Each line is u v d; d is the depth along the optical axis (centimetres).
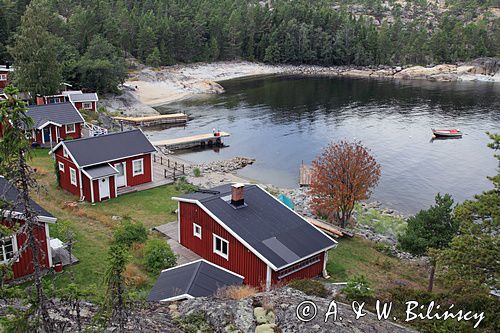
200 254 2645
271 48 13638
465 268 1805
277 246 2358
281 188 4519
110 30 10212
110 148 3638
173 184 3934
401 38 14388
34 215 1129
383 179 4959
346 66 14000
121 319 1148
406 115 7838
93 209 3253
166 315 1498
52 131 4634
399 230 3578
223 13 14388
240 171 5028
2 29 8250
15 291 1293
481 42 13575
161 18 12025
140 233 2652
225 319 1424
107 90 7856
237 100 8975
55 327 1231
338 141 6275
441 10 19762
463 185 4847
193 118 7419
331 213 3547
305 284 1825
